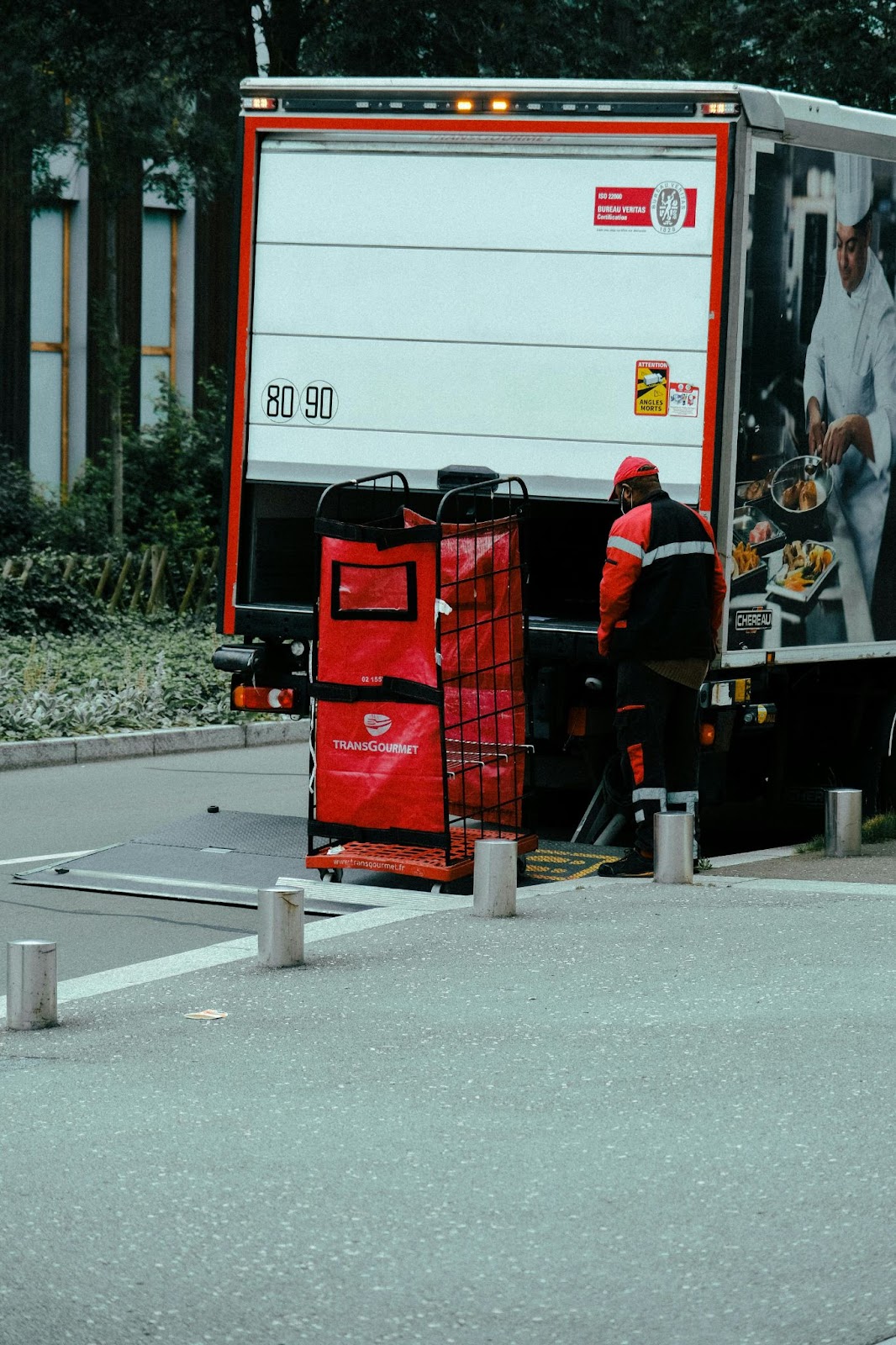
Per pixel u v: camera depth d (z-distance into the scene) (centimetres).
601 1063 1177
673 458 1847
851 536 2003
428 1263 880
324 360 1989
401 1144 1035
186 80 4831
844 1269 871
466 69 4306
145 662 3722
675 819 1750
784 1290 850
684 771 1845
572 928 1557
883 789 2144
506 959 1452
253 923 1661
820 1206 943
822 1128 1055
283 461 2009
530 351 1905
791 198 1875
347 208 1969
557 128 1870
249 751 3069
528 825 1820
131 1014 1320
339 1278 866
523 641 1814
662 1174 986
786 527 1909
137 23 4466
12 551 5534
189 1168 1001
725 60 4509
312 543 2152
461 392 1936
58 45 4531
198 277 6800
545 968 1423
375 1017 1292
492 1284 859
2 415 6181
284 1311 834
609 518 2253
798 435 1916
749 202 1823
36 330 6347
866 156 1975
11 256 6172
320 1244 902
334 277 1981
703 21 4519
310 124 1962
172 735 3033
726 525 1833
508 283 1911
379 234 1958
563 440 1895
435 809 1728
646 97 1831
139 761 2906
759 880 1775
